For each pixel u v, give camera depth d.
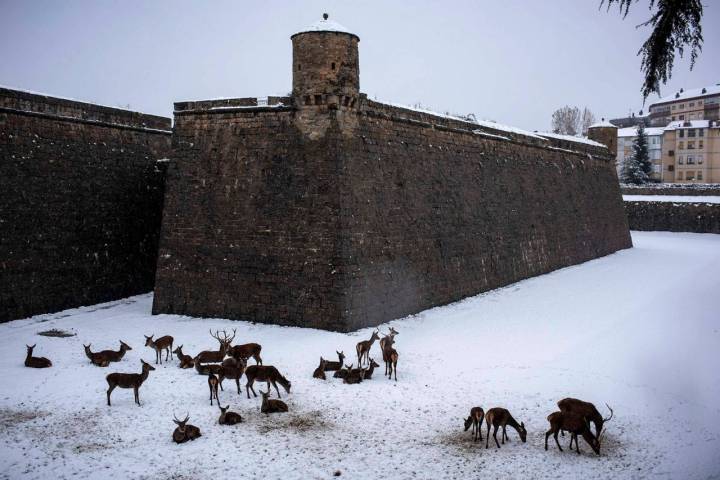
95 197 31.56
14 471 13.36
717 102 119.06
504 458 14.00
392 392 18.27
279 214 26.84
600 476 13.06
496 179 39.19
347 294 25.19
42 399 17.50
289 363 20.94
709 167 104.31
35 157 28.44
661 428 15.47
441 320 27.88
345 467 13.64
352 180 26.41
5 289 26.80
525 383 18.89
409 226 29.70
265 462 13.88
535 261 42.19
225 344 21.34
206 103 28.86
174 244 28.92
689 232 74.62
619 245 58.81
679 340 23.41
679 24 14.12
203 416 16.44
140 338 24.33
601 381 18.89
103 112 32.34
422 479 13.08
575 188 51.78
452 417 16.45
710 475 12.92
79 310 29.59
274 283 26.56
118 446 14.62
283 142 27.20
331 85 26.30
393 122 30.05
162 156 36.69
